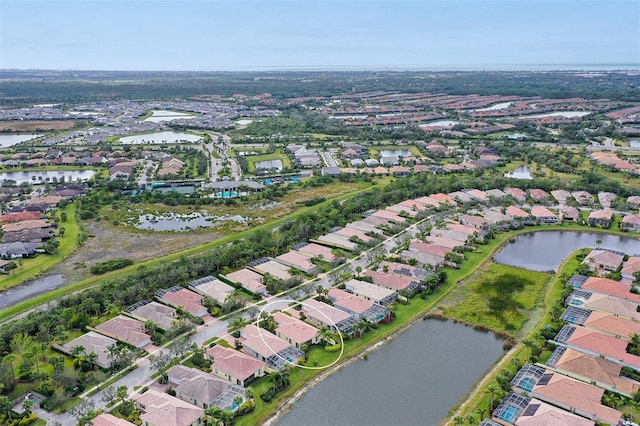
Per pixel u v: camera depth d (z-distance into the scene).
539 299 163.25
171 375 121.75
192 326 144.88
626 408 110.12
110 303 154.50
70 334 141.75
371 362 129.88
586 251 199.38
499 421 105.94
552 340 136.00
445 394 117.31
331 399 115.38
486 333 144.38
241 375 119.06
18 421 105.62
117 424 102.44
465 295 166.25
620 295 157.38
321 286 164.12
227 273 181.38
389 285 168.50
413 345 137.88
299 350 132.12
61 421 106.94
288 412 111.31
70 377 117.00
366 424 107.44
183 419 104.38
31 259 199.00
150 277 169.62
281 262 190.25
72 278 181.38
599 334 133.50
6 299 167.25
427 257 187.75
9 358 121.06
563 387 112.00
